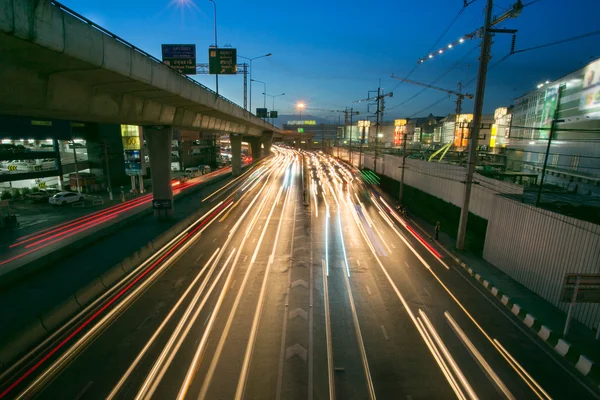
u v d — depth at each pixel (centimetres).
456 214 3036
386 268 1981
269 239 2528
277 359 1137
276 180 6003
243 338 1255
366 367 1104
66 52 1058
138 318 1386
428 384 1027
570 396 988
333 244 2420
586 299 1235
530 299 1586
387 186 5150
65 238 2536
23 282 1639
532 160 5288
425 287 1731
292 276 1839
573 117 4234
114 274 1767
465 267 2000
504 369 1103
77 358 1124
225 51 3475
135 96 2041
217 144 9731
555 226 1539
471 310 1502
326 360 1136
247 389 995
